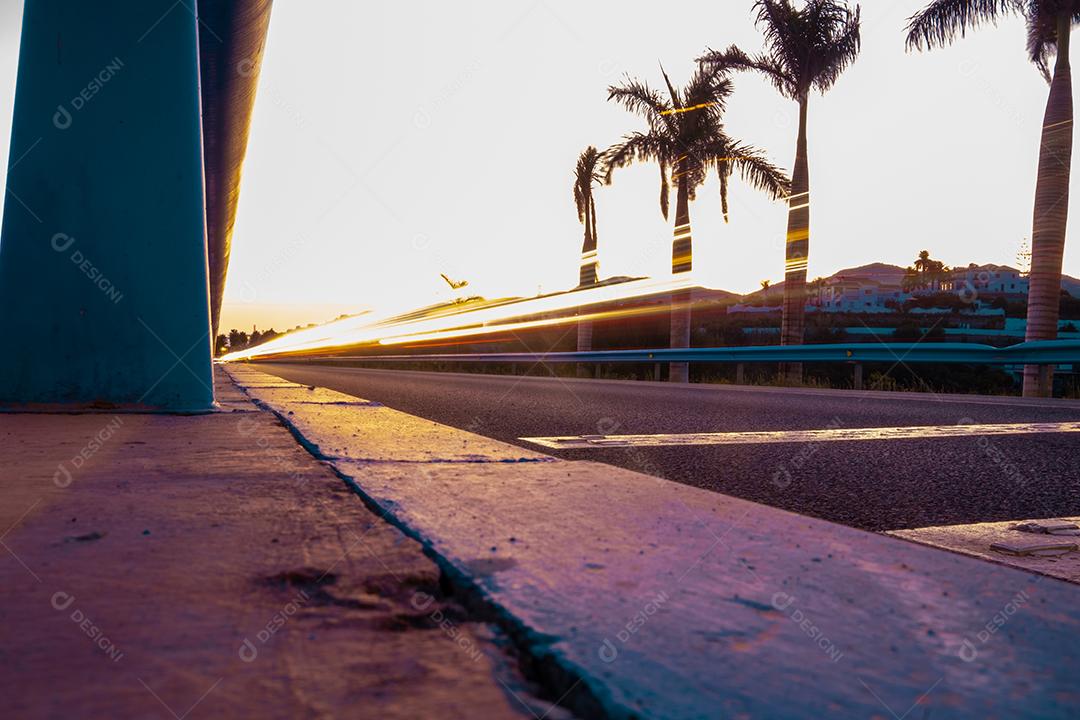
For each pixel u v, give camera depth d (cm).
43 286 507
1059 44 1318
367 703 109
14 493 253
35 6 504
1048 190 1323
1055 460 480
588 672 114
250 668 119
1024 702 109
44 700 107
